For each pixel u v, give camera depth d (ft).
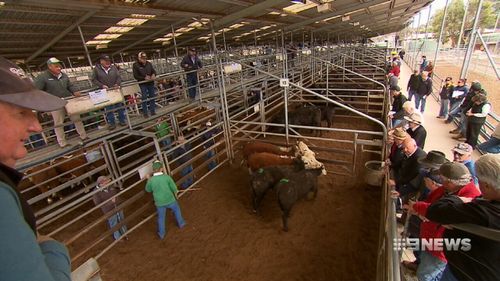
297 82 41.91
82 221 18.30
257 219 16.51
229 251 14.15
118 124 22.65
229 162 24.26
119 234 15.80
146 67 22.57
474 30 29.78
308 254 13.52
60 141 18.24
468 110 23.15
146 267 13.56
